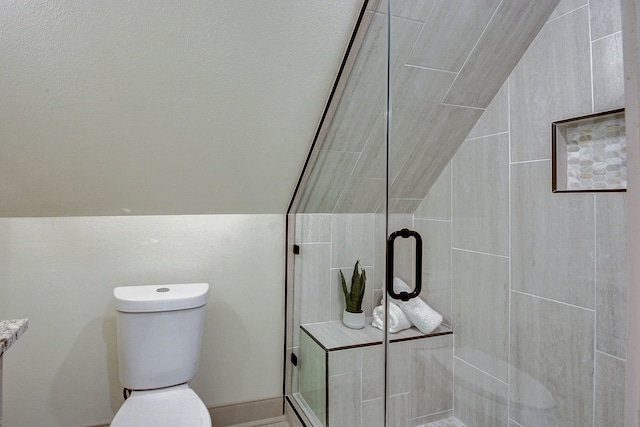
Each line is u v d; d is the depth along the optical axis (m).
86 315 1.69
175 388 1.50
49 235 1.63
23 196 1.52
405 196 1.59
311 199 1.89
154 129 1.44
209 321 1.89
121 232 1.73
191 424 1.20
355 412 1.60
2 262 1.57
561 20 1.23
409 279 1.63
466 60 1.40
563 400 1.26
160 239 1.79
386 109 1.43
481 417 1.57
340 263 1.75
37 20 1.07
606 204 1.13
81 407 1.69
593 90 1.15
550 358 1.31
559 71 1.25
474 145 1.58
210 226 1.88
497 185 1.49
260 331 1.99
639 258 0.32
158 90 1.32
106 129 1.39
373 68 1.41
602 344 1.15
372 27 1.31
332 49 1.36
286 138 1.63
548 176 1.30
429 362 1.67
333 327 1.76
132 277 1.75
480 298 1.57
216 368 1.91
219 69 1.31
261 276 1.99
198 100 1.39
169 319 1.49
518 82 1.39
